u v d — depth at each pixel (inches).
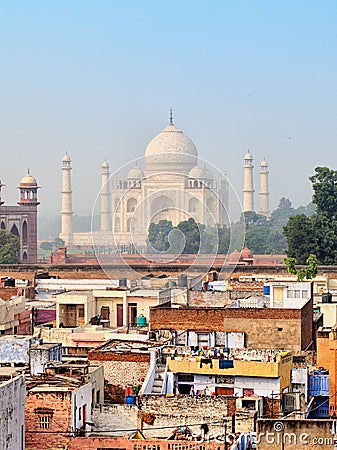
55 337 2765.7
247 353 2239.2
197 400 1908.2
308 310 2613.2
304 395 2158.0
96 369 2020.2
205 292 2977.4
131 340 2434.8
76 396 1765.5
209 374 2116.1
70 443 1700.3
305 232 5895.7
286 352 2220.7
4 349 2129.7
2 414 1435.8
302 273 3976.4
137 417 1889.8
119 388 2128.4
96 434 1828.2
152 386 2101.4
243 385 2105.1
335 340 2206.0
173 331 2544.3
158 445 1688.0
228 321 2532.0
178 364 2129.7
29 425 1731.1
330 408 2170.3
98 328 2839.6
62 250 6624.0
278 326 2495.1
